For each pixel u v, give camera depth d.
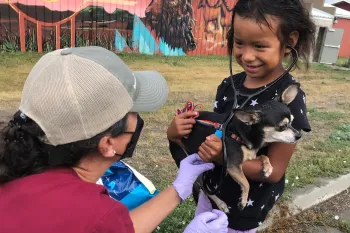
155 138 5.56
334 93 10.41
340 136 6.34
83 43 12.01
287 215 3.86
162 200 1.80
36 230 1.26
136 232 1.66
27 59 10.11
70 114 1.35
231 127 2.04
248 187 1.98
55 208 1.29
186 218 3.47
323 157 5.30
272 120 1.95
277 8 1.91
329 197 4.38
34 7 10.95
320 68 15.66
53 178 1.39
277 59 2.00
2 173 1.38
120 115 1.44
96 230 1.27
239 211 2.21
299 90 2.15
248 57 1.98
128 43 13.10
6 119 5.31
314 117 7.53
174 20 13.97
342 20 22.56
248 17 1.93
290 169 4.75
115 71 1.45
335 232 3.72
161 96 1.73
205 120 2.19
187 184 1.88
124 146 1.56
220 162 1.99
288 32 1.96
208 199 2.39
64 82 1.36
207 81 10.18
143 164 4.62
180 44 14.45
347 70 16.03
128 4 12.64
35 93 1.37
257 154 2.15
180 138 2.25
